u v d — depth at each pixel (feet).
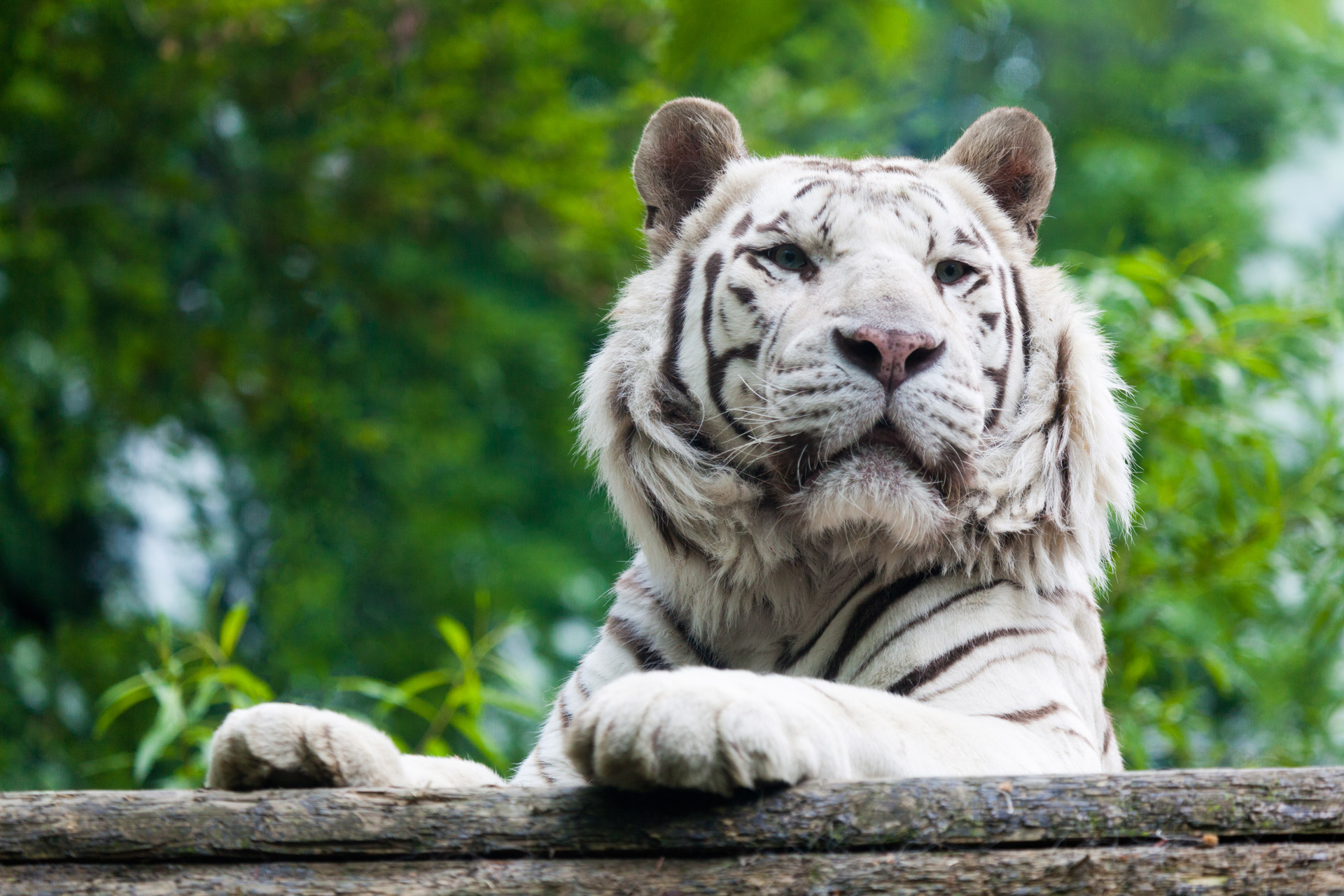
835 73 56.59
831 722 13.66
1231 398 31.71
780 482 19.49
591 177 52.49
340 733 14.19
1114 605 31.48
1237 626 36.01
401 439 64.90
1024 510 19.57
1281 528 30.96
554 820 12.54
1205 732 36.09
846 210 20.43
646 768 12.30
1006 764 15.01
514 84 51.08
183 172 55.21
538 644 71.26
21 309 56.90
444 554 71.26
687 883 12.14
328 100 50.88
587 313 61.62
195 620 69.26
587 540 76.23
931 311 19.10
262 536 69.31
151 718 57.26
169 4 48.44
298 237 56.18
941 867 12.01
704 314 20.85
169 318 59.41
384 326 63.16
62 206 55.72
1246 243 65.67
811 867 12.12
